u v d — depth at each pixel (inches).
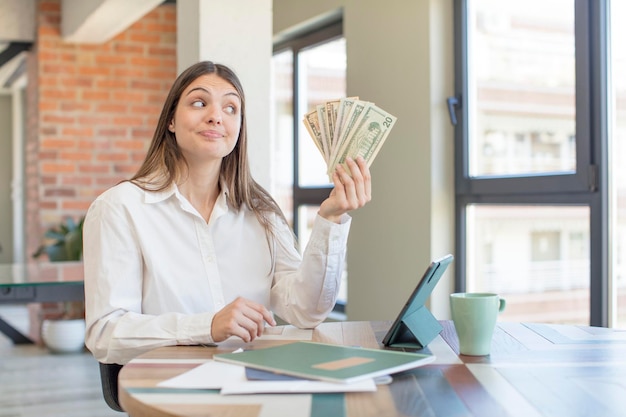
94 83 228.2
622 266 115.0
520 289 134.0
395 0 151.9
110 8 181.2
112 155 230.4
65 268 164.2
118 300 64.4
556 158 125.0
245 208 73.7
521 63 131.5
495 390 44.4
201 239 69.5
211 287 68.9
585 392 44.0
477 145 141.8
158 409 40.2
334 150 61.9
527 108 130.0
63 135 225.8
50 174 224.8
